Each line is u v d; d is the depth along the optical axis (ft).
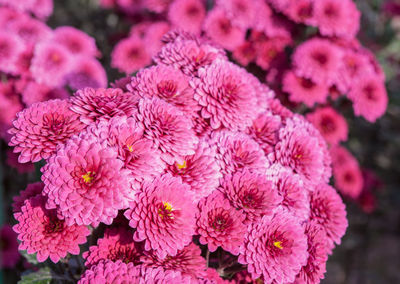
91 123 1.21
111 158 1.13
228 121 1.33
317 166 1.41
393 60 3.63
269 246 1.22
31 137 1.16
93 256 1.21
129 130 1.19
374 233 3.65
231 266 1.36
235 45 2.19
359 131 3.56
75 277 1.40
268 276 1.18
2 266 2.04
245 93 1.40
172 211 1.17
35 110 1.22
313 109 2.28
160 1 2.73
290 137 1.41
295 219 1.26
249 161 1.31
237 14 2.20
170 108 1.27
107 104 1.22
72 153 1.13
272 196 1.26
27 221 1.19
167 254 1.21
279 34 2.18
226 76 1.40
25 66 2.20
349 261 3.42
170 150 1.20
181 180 1.21
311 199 1.42
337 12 2.12
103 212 1.10
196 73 1.42
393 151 3.79
